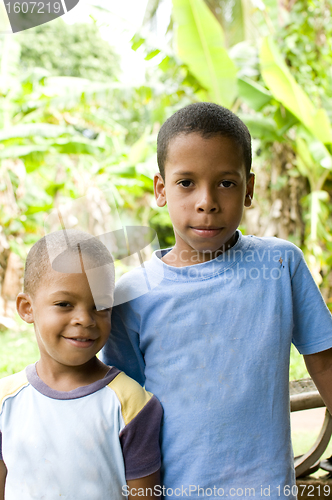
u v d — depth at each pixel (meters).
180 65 4.66
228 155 0.89
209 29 4.09
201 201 0.89
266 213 5.37
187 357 0.95
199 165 0.89
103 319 0.92
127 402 0.91
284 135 4.93
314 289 1.04
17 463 0.89
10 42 5.05
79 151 5.08
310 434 2.37
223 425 0.91
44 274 0.90
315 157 4.48
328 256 5.41
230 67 4.29
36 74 4.95
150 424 0.91
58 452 0.87
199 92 5.14
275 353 0.95
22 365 4.02
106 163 5.23
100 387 0.91
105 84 4.85
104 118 5.64
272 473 0.90
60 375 0.93
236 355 0.94
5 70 4.89
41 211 5.33
